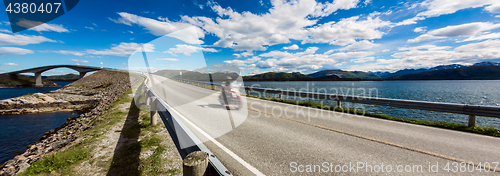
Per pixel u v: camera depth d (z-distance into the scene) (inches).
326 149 165.9
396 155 153.9
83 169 137.7
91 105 897.5
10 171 161.2
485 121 457.7
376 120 277.3
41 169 137.7
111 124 248.5
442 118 506.0
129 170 135.2
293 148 167.8
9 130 495.5
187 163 78.7
